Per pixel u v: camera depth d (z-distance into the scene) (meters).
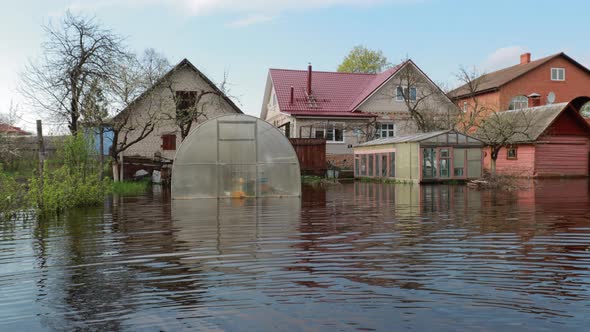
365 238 7.22
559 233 7.54
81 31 20.00
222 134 14.57
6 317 3.98
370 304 4.16
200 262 5.74
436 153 22.78
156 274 5.21
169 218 9.67
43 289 4.72
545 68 36.00
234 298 4.37
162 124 24.41
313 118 30.31
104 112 19.81
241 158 14.62
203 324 3.75
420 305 4.12
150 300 4.34
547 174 27.69
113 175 20.84
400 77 30.98
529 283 4.75
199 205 12.20
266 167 14.70
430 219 9.27
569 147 28.12
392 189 18.33
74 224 8.91
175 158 14.23
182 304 4.22
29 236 7.63
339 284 4.77
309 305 4.15
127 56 20.83
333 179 25.08
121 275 5.19
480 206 11.57
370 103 31.64
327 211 10.73
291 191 14.79
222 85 23.94
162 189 18.61
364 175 27.88
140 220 9.39
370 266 5.46
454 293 4.45
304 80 33.91
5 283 4.94
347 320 3.79
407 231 7.84
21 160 19.28
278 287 4.69
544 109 28.39
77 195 12.01
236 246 6.68
